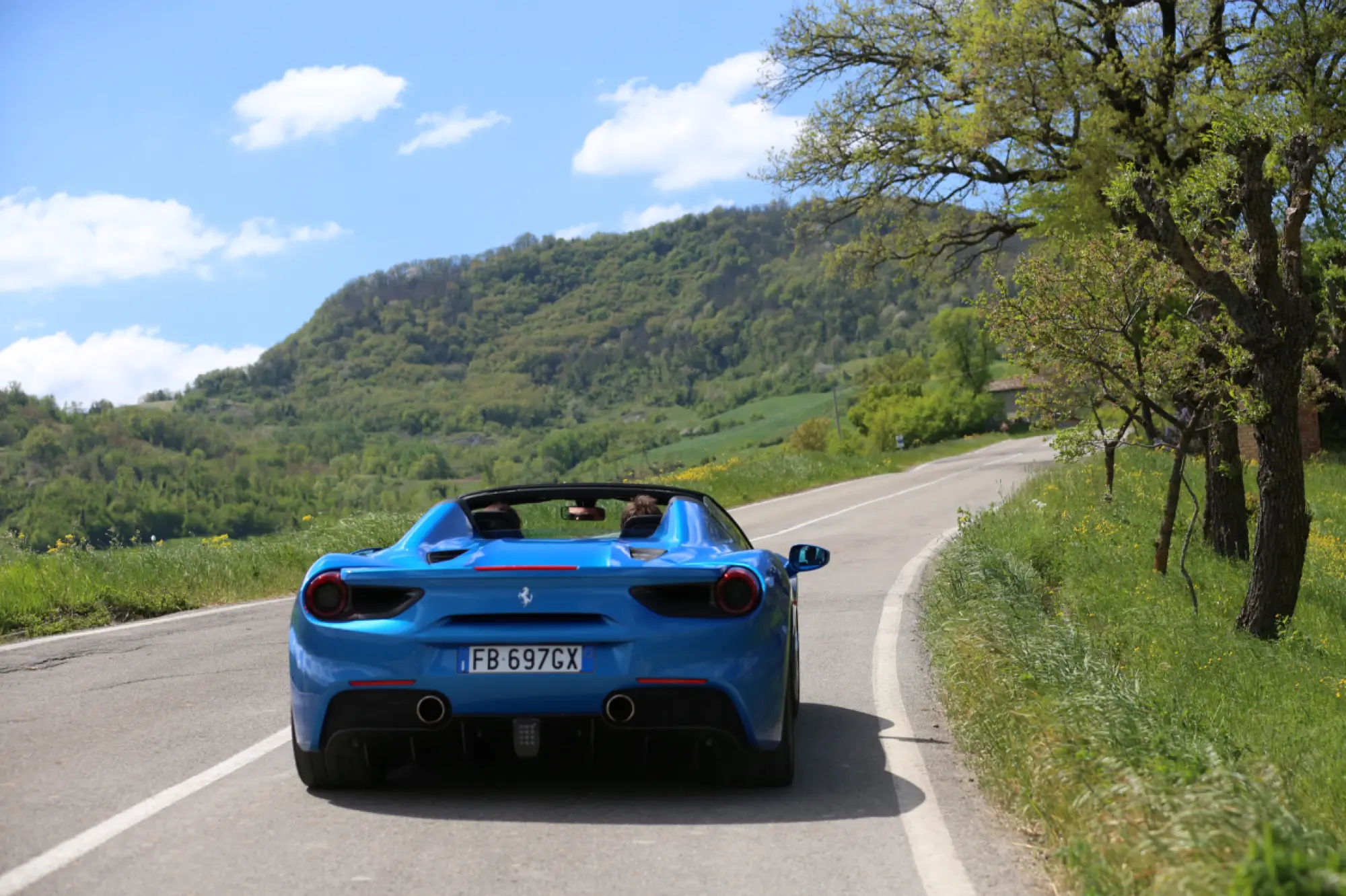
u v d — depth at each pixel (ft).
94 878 11.69
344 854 12.50
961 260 89.25
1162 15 67.36
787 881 11.71
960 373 334.44
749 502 100.07
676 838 13.11
